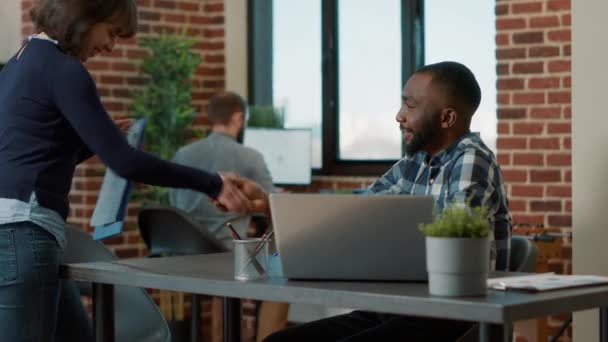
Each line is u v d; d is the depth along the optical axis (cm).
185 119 735
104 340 327
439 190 341
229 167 651
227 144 655
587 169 500
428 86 348
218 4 788
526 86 616
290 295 266
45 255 312
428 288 261
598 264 502
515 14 618
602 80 493
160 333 401
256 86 804
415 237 270
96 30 322
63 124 316
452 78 347
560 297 246
